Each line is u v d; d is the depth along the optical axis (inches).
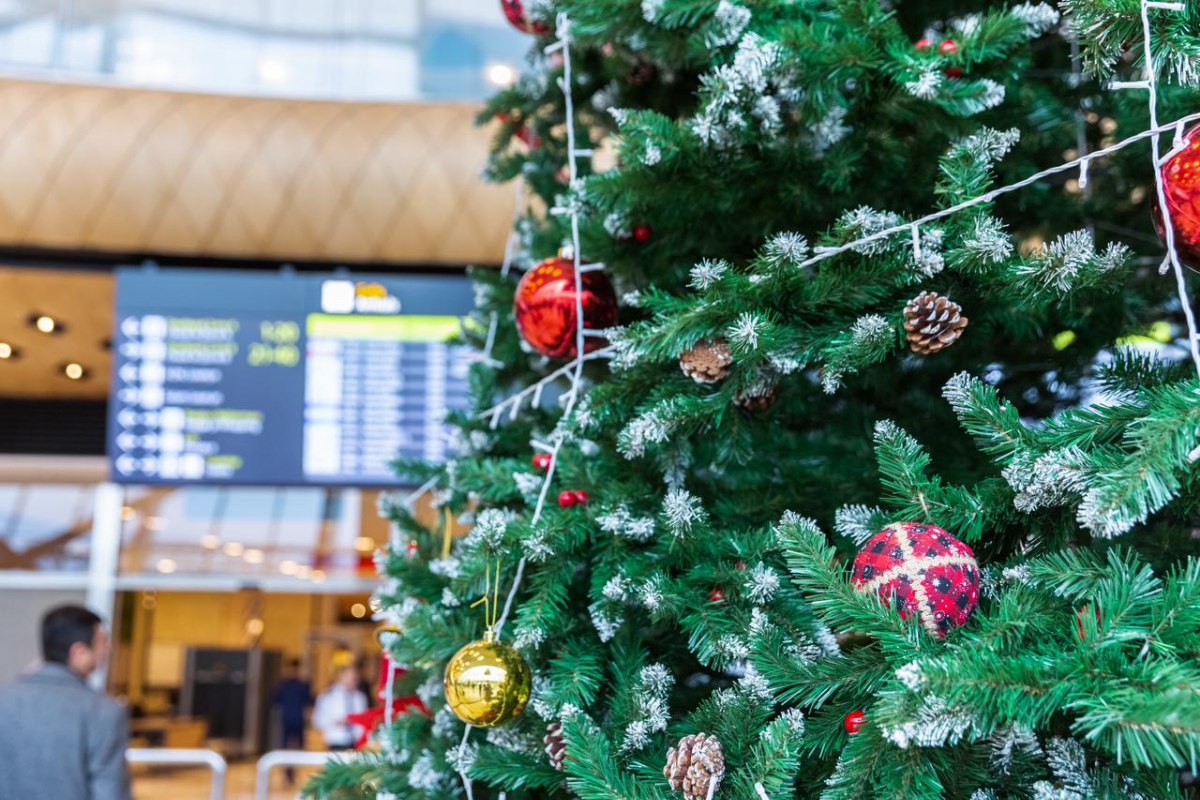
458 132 104.7
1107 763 23.7
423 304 98.4
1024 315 36.7
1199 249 22.2
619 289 43.9
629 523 33.0
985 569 26.8
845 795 23.6
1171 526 31.5
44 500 234.1
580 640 35.5
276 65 122.2
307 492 261.9
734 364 31.5
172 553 251.0
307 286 98.5
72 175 99.6
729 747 27.9
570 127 40.1
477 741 38.2
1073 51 39.2
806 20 34.5
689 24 34.1
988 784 25.2
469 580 34.9
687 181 35.4
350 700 217.0
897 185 39.0
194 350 97.2
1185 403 21.5
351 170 102.0
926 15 43.3
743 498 39.2
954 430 42.7
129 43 120.8
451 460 47.0
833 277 30.4
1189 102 36.5
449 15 124.0
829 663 26.0
